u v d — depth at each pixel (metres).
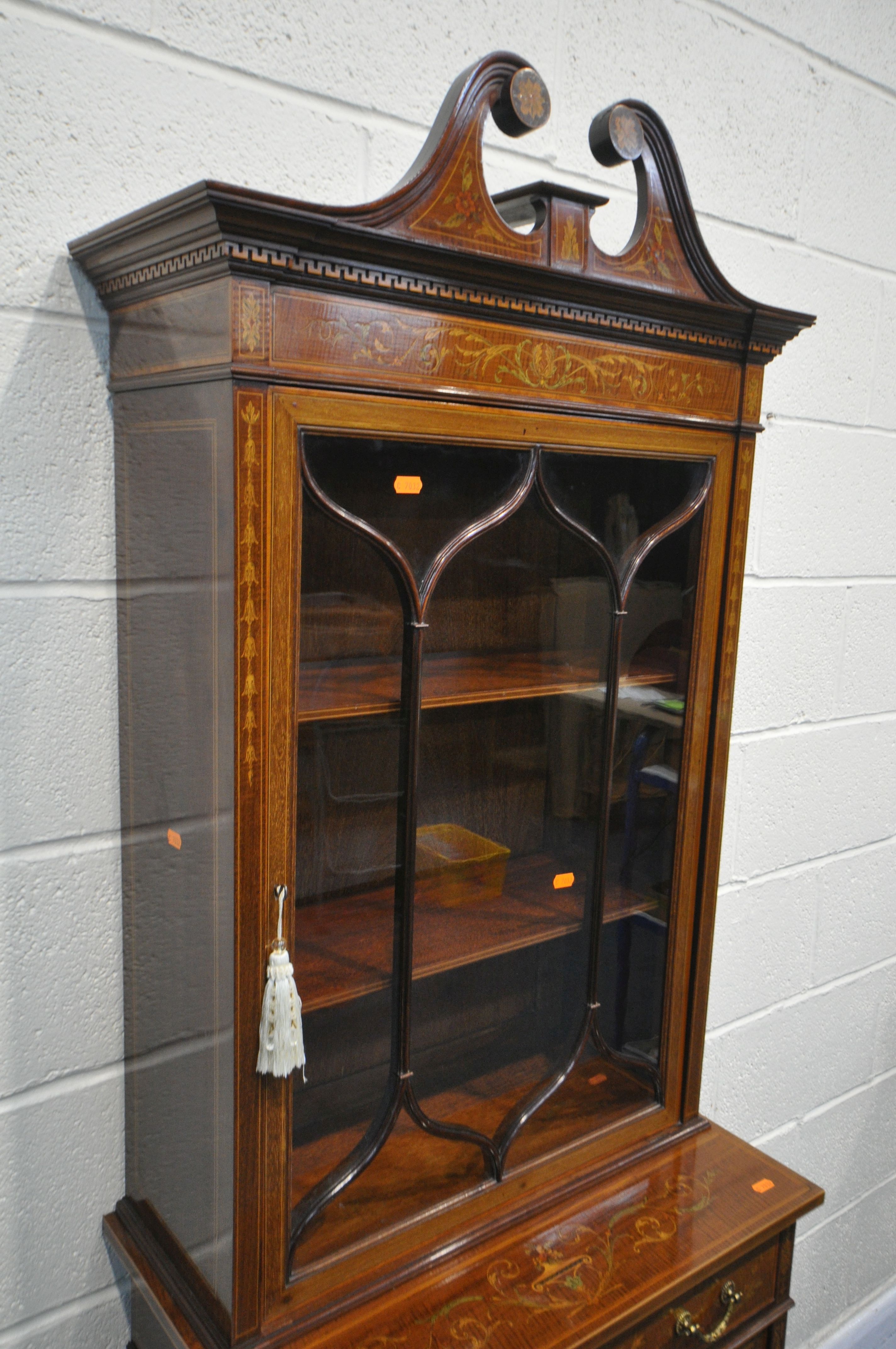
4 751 0.84
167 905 0.82
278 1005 0.71
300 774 0.71
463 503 0.76
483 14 1.01
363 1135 0.81
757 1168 1.01
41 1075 0.90
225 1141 0.74
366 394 0.69
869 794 1.61
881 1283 1.85
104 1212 0.95
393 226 0.66
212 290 0.64
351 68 0.94
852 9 1.33
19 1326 0.92
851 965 1.65
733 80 1.23
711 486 0.92
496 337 0.74
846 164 1.38
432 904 0.82
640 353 0.84
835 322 1.40
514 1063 0.90
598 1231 0.90
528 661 0.84
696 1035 1.04
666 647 0.93
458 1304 0.81
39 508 0.83
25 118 0.78
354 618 0.72
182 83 0.84
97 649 0.88
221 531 0.66
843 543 1.47
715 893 1.03
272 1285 0.76
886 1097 1.78
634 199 1.18
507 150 1.06
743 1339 0.97
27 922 0.87
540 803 0.88
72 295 0.82
